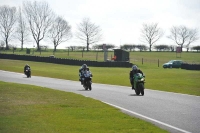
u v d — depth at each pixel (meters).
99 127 18.39
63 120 20.28
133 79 37.22
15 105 25.92
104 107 25.73
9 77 64.56
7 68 88.81
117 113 22.92
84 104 27.20
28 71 66.19
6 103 26.86
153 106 27.14
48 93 34.47
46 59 117.50
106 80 60.72
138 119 20.83
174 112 24.08
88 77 42.50
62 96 32.31
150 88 46.81
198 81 56.41
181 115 22.80
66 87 46.56
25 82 53.97
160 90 43.81
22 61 120.00
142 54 184.62
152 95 36.53
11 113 22.39
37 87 40.25
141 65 115.31
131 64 104.06
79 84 52.66
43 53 176.50
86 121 20.06
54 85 49.69
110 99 32.09
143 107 26.52
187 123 19.97
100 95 35.97
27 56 122.31
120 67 103.44
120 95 36.12
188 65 93.38
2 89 36.28
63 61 111.88
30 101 28.36
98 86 49.47
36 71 81.88
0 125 18.48
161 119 21.27
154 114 23.14
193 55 187.00
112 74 75.62
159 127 18.75
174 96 35.72
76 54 170.50
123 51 120.88
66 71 84.12
